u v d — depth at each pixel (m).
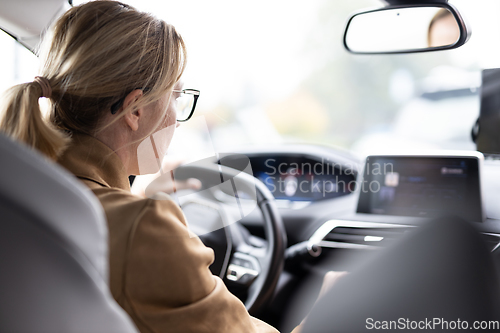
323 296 0.38
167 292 0.56
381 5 1.39
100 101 0.63
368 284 0.36
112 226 0.55
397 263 0.36
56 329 0.36
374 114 14.02
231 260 1.24
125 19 0.64
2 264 0.34
